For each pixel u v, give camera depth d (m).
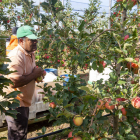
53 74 3.65
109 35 1.68
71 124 1.32
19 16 4.53
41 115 3.08
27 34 1.61
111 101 1.26
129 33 1.55
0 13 4.70
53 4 1.25
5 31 4.73
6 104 1.00
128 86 1.65
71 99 1.68
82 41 1.42
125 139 1.48
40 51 3.75
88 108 1.42
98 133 1.37
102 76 4.52
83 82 1.77
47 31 1.21
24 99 1.84
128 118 1.52
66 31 1.28
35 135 2.62
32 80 1.95
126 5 1.41
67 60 3.35
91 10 3.34
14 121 1.81
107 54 1.66
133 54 1.29
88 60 1.50
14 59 1.63
